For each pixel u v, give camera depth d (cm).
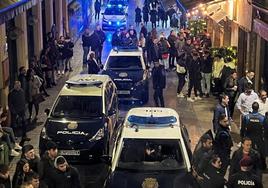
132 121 1324
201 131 1816
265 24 1783
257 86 2011
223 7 2619
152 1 4091
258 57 2012
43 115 1997
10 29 2089
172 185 1155
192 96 2266
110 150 1600
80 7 3847
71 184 1080
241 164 1037
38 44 2558
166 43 2769
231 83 1847
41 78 2184
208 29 3114
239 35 2309
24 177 1033
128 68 2202
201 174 1116
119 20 4012
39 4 2552
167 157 1226
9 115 1786
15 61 2208
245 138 1136
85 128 1522
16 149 1605
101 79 1773
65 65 2716
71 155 1488
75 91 1648
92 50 2838
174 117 1351
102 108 1600
